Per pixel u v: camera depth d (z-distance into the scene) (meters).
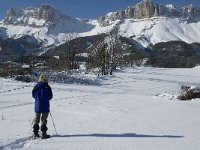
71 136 11.97
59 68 70.31
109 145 10.64
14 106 20.28
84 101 23.36
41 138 11.70
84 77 54.97
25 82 40.41
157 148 10.30
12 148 10.38
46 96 12.03
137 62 128.12
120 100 24.20
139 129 13.22
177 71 95.75
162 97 26.61
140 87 46.69
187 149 10.23
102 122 14.70
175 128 13.52
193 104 21.78
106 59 69.94
